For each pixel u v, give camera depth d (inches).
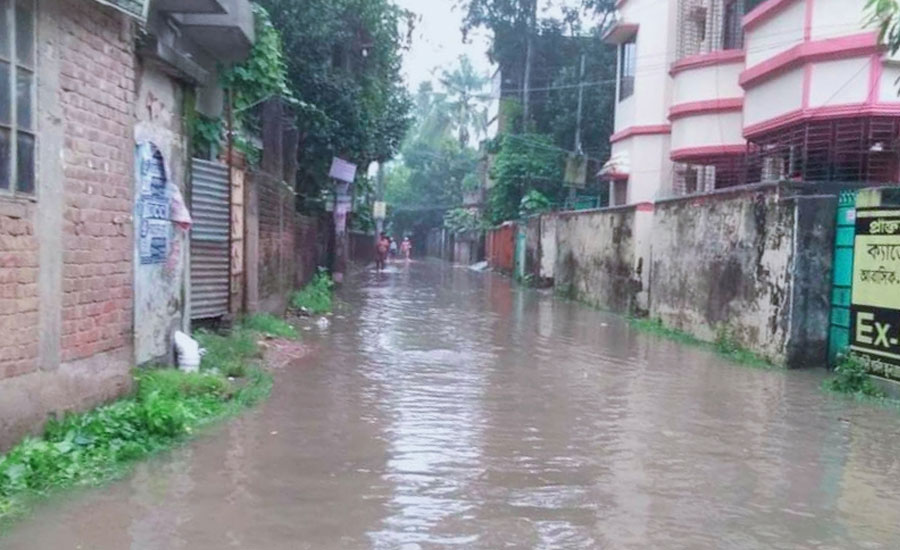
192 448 227.0
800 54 503.8
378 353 430.0
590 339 529.3
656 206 628.1
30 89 191.9
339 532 168.7
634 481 213.0
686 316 553.0
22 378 191.0
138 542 158.9
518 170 1284.4
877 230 358.0
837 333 394.9
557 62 1347.2
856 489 210.7
